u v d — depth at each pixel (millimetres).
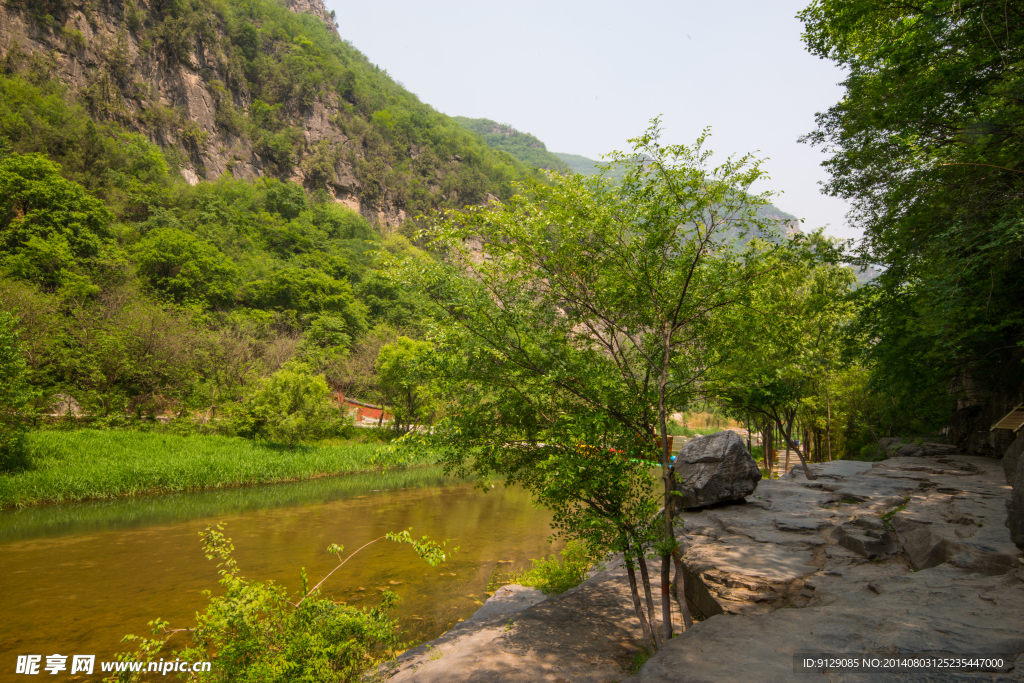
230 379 38719
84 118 102562
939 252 11977
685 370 7125
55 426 28188
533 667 6551
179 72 131500
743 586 6688
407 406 41438
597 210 6520
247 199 120188
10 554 14695
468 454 7523
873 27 13078
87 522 18359
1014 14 10266
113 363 32031
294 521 19281
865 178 15094
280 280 79750
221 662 5652
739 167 6098
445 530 18203
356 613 6434
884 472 13930
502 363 6832
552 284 6953
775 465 28484
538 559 14711
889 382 17156
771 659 4070
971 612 4723
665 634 6230
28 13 105500
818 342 17594
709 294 6859
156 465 24500
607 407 6594
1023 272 12484
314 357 56344
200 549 15422
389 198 163125
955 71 10750
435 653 7273
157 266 70062
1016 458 10617
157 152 112250
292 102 161250
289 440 33906
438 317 7230
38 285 43219
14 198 57812
